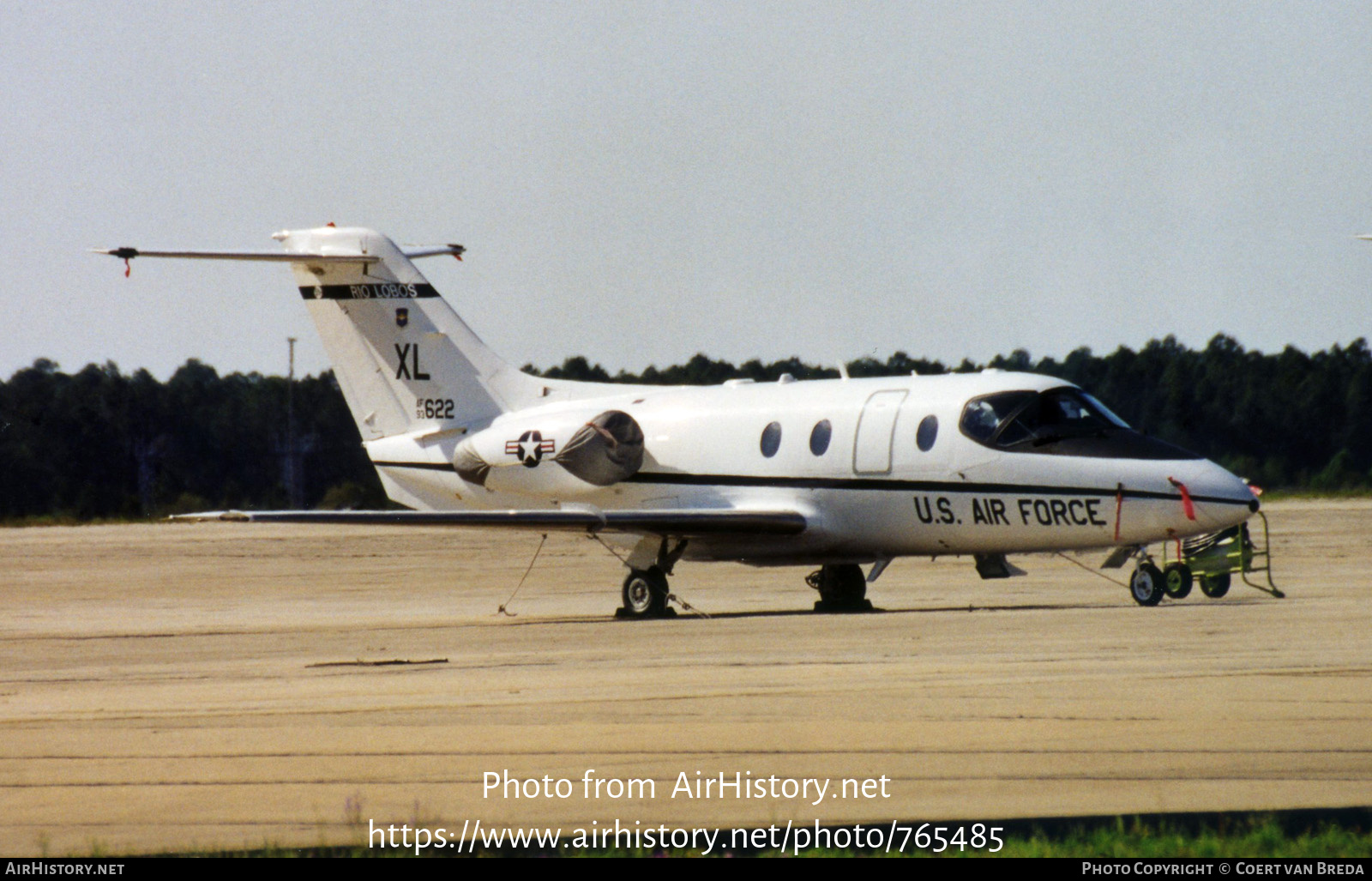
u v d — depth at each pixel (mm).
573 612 97812
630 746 42219
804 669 56781
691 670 57781
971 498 84562
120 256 92000
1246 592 94938
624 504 99000
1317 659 55156
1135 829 32750
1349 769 37188
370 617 96438
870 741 41781
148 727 47875
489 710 48875
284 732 46188
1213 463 81062
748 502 93438
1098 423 83500
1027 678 52062
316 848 33531
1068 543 82250
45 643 80750
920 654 60500
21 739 46500
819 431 90938
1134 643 62125
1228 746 39750
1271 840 31406
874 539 89188
